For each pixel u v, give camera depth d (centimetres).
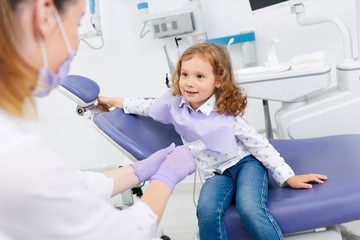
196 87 122
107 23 211
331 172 114
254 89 154
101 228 49
